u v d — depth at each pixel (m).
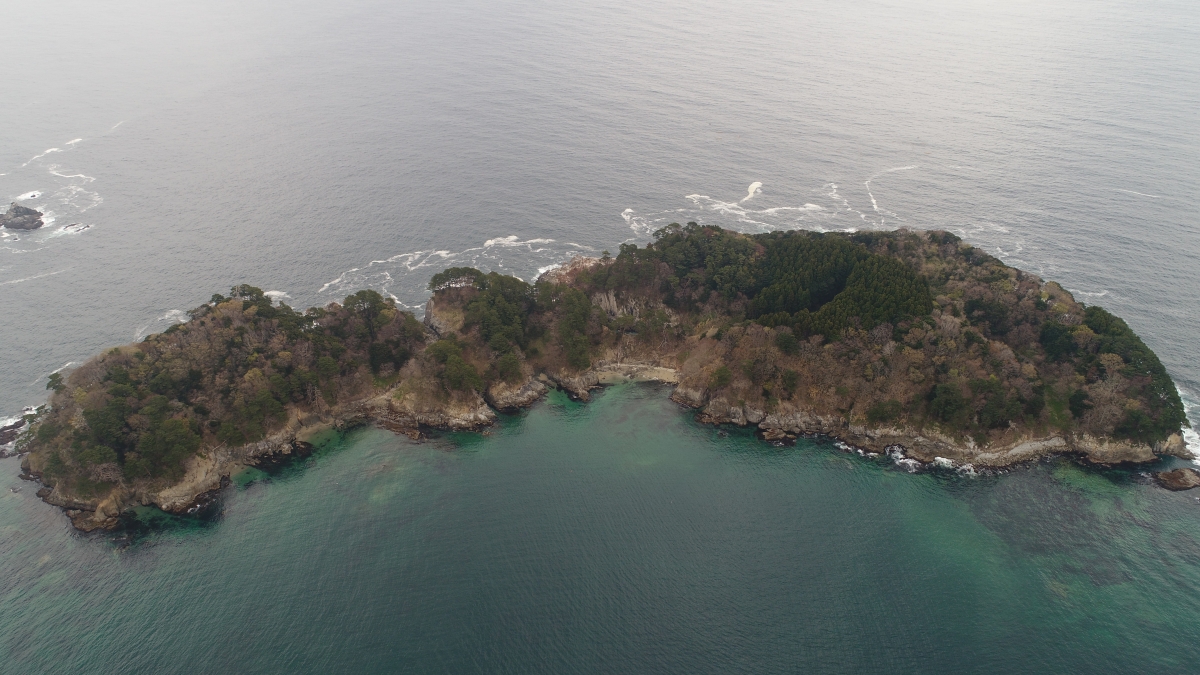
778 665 112.50
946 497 146.75
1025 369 160.12
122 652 113.25
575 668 111.81
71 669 110.56
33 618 119.06
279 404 160.88
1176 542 133.88
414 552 133.00
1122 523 138.62
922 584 126.88
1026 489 147.62
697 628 118.56
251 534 137.62
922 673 111.19
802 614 121.12
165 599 122.88
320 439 164.88
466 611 121.12
